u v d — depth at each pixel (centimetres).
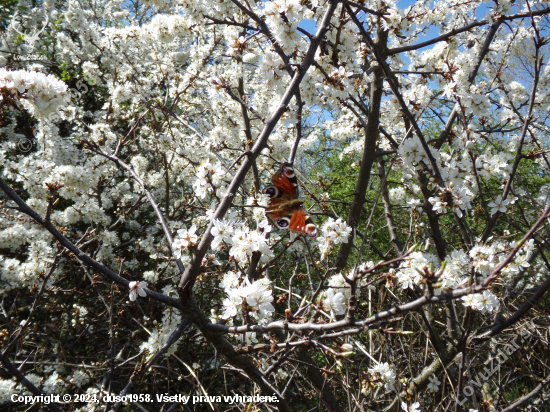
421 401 381
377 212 740
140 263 674
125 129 762
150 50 696
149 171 658
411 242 486
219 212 239
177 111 764
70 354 570
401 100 313
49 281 436
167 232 284
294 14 273
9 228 461
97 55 641
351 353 181
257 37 426
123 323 627
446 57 434
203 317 252
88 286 604
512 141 547
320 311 215
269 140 516
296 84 258
